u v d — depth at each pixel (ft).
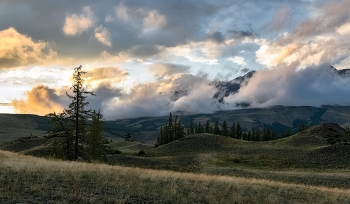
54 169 62.49
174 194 49.90
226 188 62.03
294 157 239.91
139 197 46.09
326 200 61.41
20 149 303.07
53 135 137.59
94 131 175.63
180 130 441.27
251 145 300.61
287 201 57.31
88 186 49.44
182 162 238.89
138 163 230.27
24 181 47.44
